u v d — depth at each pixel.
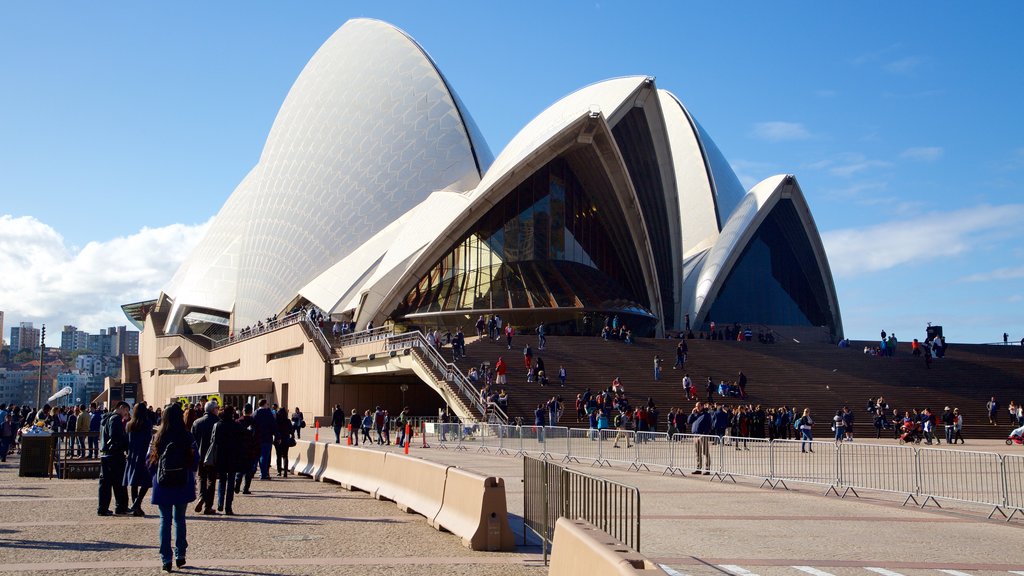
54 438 20.64
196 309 74.50
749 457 17.83
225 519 12.45
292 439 20.34
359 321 53.16
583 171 54.59
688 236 69.06
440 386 35.62
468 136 65.88
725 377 39.00
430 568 8.60
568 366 38.34
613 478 19.03
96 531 11.22
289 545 10.05
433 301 52.66
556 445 25.16
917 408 37.81
